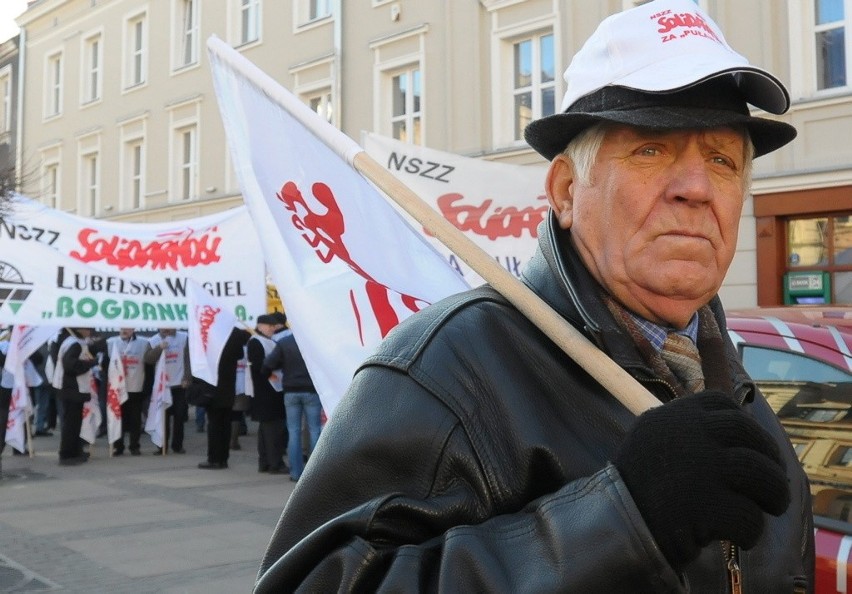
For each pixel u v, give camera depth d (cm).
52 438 1333
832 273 1002
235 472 946
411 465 104
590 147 118
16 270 748
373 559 96
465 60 1320
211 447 972
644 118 109
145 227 807
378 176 147
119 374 1091
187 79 1873
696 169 114
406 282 202
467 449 104
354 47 1491
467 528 96
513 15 1266
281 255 216
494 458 105
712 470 85
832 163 983
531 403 109
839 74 995
